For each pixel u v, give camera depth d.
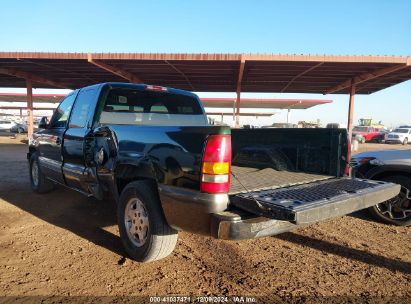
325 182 3.92
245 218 2.87
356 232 4.91
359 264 3.83
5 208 5.80
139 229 3.68
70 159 5.11
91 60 15.10
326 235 4.76
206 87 23.34
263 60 14.91
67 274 3.47
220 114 48.25
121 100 4.77
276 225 3.02
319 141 4.39
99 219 5.29
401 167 5.13
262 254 4.06
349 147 4.21
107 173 4.11
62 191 7.15
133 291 3.17
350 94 19.52
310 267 3.73
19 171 10.09
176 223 3.16
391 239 4.64
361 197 3.32
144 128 3.55
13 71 18.69
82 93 5.20
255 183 3.67
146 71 17.92
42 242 4.30
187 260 3.85
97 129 4.33
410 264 3.85
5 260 3.76
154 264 3.73
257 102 34.34
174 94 5.35
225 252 4.10
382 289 3.29
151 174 3.39
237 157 5.24
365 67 16.11
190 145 3.00
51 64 16.84
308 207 2.77
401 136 36.22
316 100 33.47
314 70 17.16
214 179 2.84
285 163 4.73
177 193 3.07
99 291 3.16
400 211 5.17
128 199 3.78
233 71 17.72
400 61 14.73
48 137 5.98
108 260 3.81
